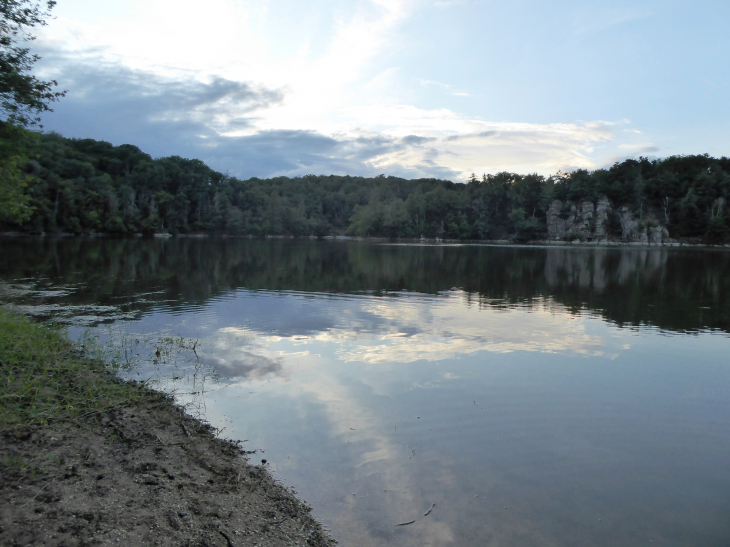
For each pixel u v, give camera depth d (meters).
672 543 4.62
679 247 105.31
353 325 14.01
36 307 15.95
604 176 143.12
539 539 4.64
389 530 4.71
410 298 19.83
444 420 7.36
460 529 4.76
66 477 5.03
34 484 4.79
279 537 4.47
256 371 9.55
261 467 5.85
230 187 140.88
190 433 6.69
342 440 6.62
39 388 7.39
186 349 11.09
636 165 143.38
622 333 13.77
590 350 11.72
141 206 108.44
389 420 7.30
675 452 6.55
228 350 11.07
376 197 174.12
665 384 9.27
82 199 88.00
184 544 4.16
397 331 13.32
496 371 9.84
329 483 5.54
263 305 17.30
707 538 4.71
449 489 5.48
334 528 4.71
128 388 8.18
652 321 15.66
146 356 10.44
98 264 32.16
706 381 9.48
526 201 146.00
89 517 4.34
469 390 8.67
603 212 134.00
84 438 6.11
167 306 16.78
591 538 4.68
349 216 181.25
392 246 84.00
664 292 23.47
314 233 153.00
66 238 73.38
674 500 5.40
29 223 77.81
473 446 6.56
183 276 26.58
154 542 4.12
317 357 10.61
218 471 5.69
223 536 4.36
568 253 68.31
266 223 136.25
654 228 123.50
